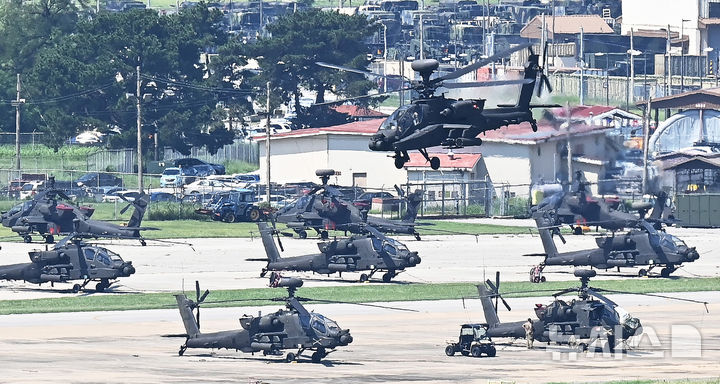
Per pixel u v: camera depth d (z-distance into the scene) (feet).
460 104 579.48
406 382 631.15
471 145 568.41
